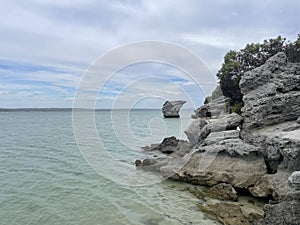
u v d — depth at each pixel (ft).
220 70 116.57
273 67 46.14
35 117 176.35
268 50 117.70
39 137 80.59
